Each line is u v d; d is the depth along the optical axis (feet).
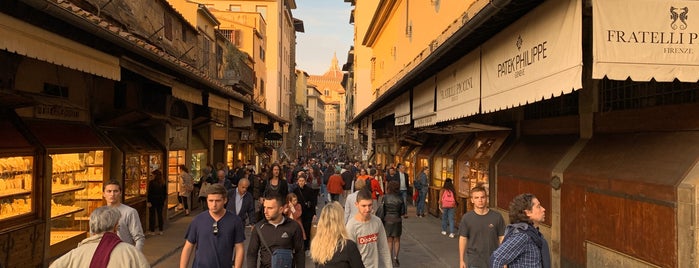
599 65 13.75
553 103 30.30
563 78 14.93
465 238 18.79
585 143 25.02
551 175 26.43
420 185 55.06
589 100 24.80
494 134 40.70
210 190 16.56
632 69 13.83
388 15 90.79
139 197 39.68
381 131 108.78
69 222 32.86
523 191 30.40
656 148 19.22
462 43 24.08
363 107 152.05
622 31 13.85
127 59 26.32
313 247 13.55
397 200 29.96
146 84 40.96
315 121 384.47
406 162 76.59
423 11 58.95
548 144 29.37
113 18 40.09
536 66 17.15
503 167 34.30
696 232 15.98
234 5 163.43
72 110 31.55
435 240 39.47
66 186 31.89
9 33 16.07
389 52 91.40
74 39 21.47
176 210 53.31
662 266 17.44
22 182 25.79
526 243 12.25
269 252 16.30
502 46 20.84
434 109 34.94
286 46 194.08
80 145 30.35
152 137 44.70
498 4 17.52
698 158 16.72
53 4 17.44
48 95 29.04
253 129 101.45
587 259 22.56
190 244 16.57
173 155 53.98
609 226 20.81
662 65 13.92
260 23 140.36
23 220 25.22
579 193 23.40
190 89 38.55
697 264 15.94
